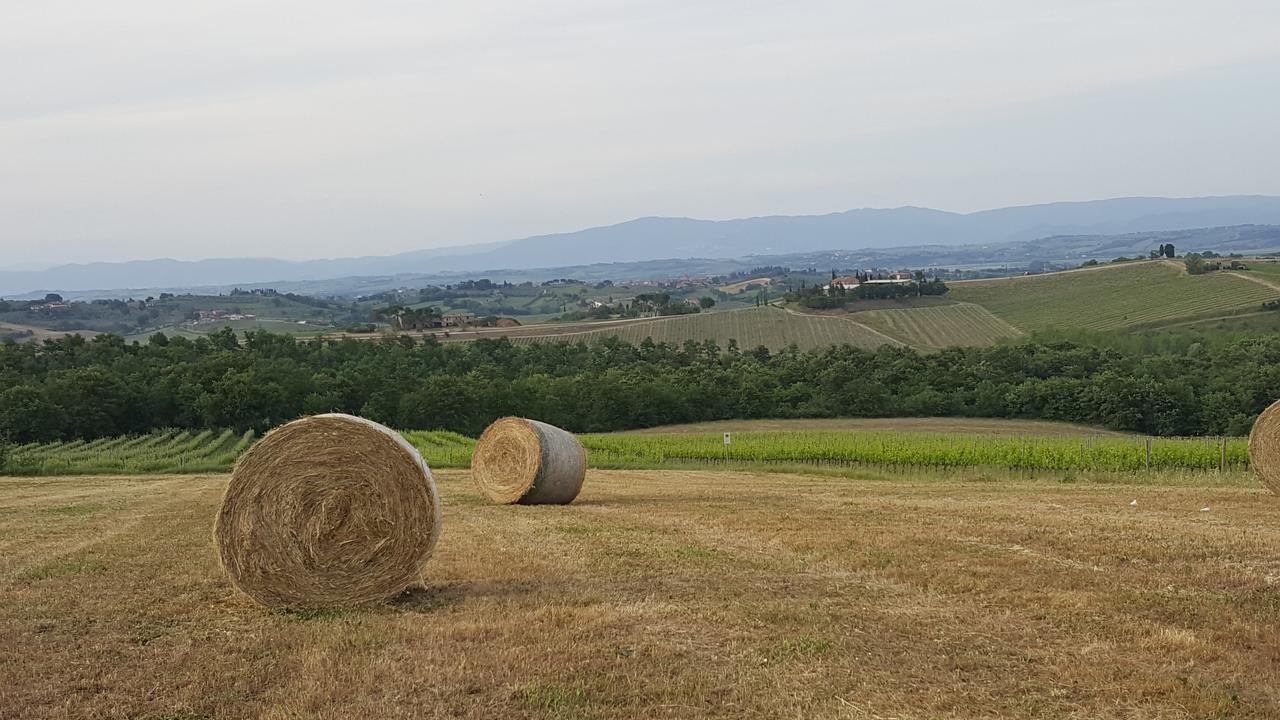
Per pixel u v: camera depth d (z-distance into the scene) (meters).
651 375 70.94
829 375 66.38
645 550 14.05
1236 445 33.06
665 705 7.44
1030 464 34.38
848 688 7.79
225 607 10.98
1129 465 32.38
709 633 9.32
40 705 7.55
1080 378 62.97
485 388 64.31
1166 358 66.00
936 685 7.88
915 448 38.84
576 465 22.27
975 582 11.45
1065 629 9.41
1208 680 7.94
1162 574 11.74
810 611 10.11
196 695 7.75
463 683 7.94
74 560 14.07
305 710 7.37
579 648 8.82
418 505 11.23
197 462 39.69
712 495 23.41
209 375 59.50
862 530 15.64
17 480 32.19
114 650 9.05
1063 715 7.24
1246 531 14.98
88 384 53.97
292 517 11.09
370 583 11.12
